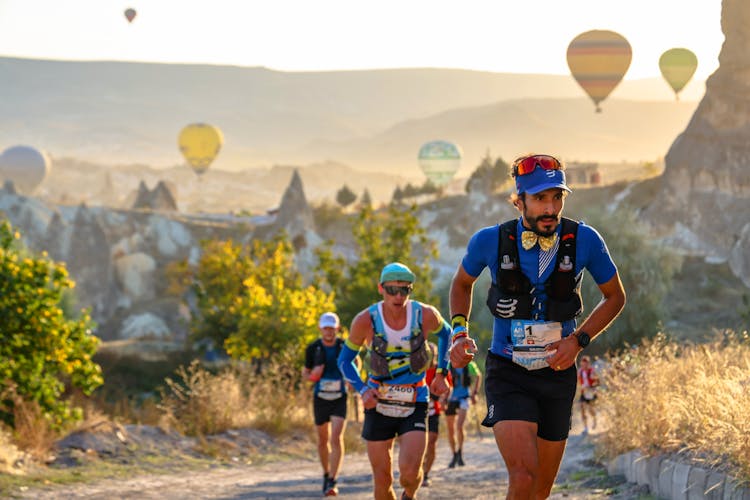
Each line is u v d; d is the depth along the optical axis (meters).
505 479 19.19
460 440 24.12
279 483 20.06
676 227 126.31
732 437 11.37
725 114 126.75
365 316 11.12
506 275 7.72
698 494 11.82
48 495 16.84
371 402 11.09
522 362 7.71
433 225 198.00
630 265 74.94
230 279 74.38
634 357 19.81
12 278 25.27
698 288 106.19
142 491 17.98
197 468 22.48
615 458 16.38
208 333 75.88
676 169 129.50
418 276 67.69
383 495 11.26
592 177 195.12
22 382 24.30
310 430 30.08
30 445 21.08
